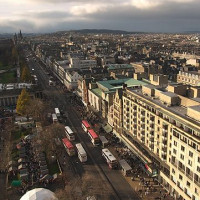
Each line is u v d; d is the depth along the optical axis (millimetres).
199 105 87062
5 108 193000
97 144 133000
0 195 94812
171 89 107188
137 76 177375
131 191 96375
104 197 93438
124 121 130500
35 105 167750
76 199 87062
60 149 128500
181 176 86000
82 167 113438
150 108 105438
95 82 190750
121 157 120375
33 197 83000
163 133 95125
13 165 111500
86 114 179500
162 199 91375
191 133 80688
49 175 104188
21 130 151125
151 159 106438
